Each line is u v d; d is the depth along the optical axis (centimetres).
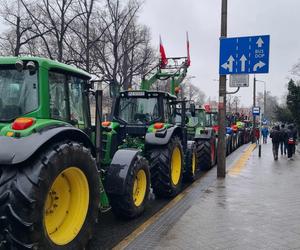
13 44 2139
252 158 1820
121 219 679
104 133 695
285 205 759
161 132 827
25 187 382
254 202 784
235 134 2420
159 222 635
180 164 914
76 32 2027
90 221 479
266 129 3291
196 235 565
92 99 616
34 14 2078
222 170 1155
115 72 2223
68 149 430
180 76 1331
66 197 464
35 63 458
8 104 461
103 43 2278
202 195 857
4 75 467
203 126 1495
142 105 907
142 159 686
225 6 1173
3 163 383
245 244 529
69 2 2012
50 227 438
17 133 402
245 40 1141
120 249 509
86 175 469
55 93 490
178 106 1167
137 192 691
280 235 568
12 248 377
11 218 372
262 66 1128
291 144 1822
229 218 658
